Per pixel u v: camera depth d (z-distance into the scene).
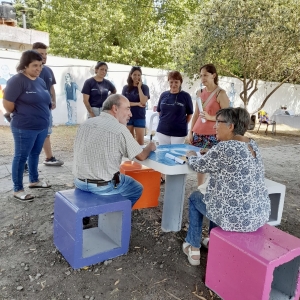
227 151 2.11
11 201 3.58
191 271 2.49
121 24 14.26
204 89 3.63
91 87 4.71
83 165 2.55
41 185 4.00
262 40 9.30
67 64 9.09
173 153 2.92
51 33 16.70
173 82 3.85
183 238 3.01
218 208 2.18
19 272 2.36
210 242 2.20
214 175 2.24
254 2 8.79
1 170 4.76
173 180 3.00
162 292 2.22
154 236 3.02
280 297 2.15
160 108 4.09
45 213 3.34
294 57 10.17
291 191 4.61
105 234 2.87
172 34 14.13
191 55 10.41
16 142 3.43
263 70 10.52
